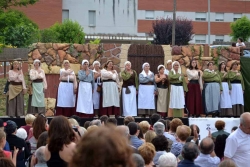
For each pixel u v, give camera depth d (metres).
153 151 8.27
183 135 10.59
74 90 18.62
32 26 40.31
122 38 48.41
